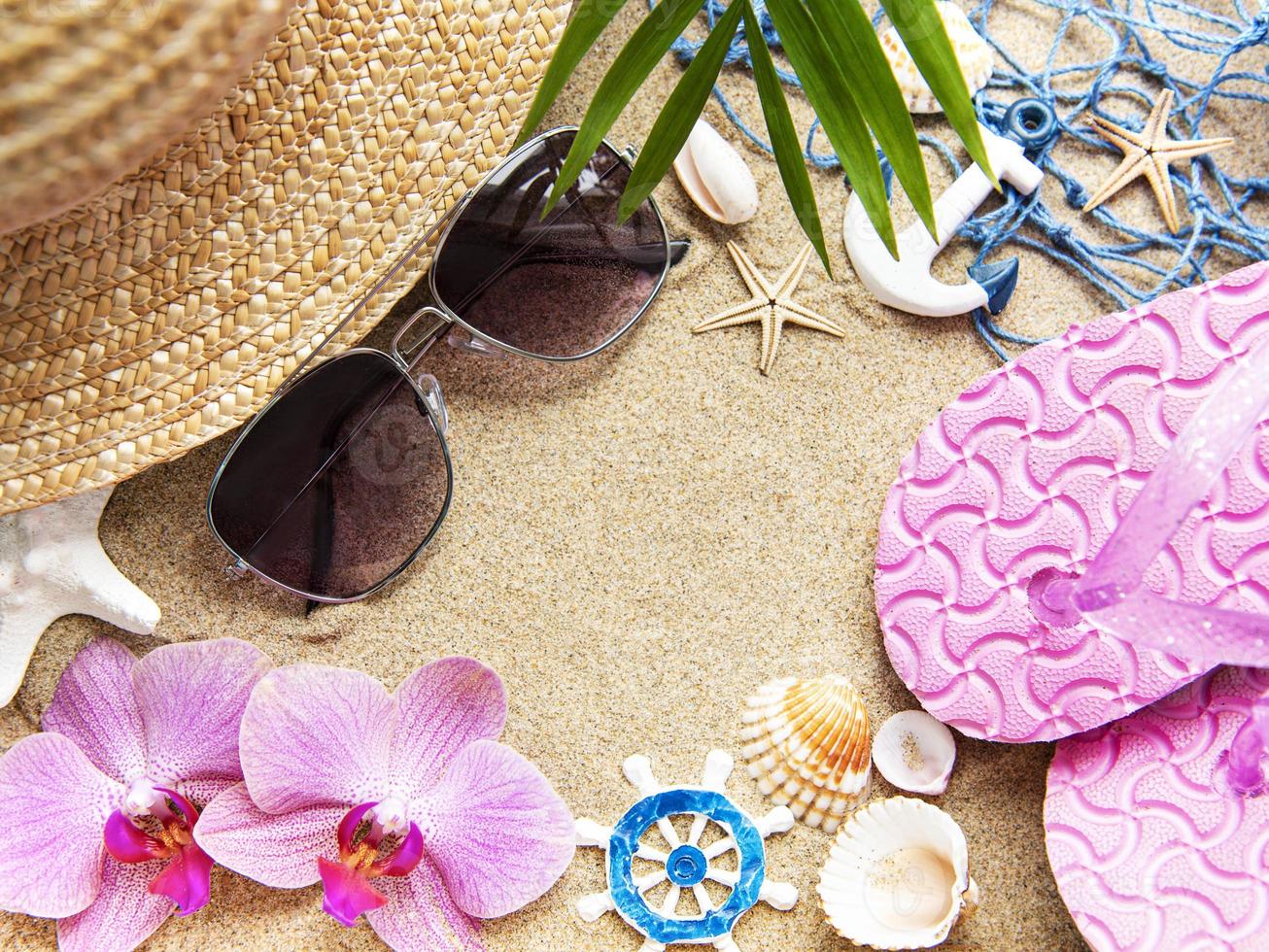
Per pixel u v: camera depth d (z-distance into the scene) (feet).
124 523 1.63
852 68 1.38
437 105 1.49
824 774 1.62
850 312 1.66
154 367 1.48
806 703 1.61
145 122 1.26
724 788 1.63
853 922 1.59
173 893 1.55
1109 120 1.68
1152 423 1.55
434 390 1.63
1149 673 1.54
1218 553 1.53
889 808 1.60
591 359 1.66
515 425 1.65
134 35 1.23
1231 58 1.70
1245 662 1.44
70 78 1.23
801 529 1.65
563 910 1.62
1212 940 1.52
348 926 1.52
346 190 1.48
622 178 1.64
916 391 1.66
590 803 1.63
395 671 1.64
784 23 1.39
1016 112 1.66
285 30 1.42
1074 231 1.68
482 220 1.60
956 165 1.68
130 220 1.44
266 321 1.50
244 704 1.61
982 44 1.66
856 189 1.40
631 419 1.65
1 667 1.60
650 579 1.65
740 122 1.67
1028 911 1.61
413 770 1.62
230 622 1.64
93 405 1.48
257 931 1.61
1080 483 1.56
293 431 1.59
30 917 1.60
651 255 1.64
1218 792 1.53
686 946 1.61
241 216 1.47
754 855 1.61
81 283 1.45
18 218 1.28
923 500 1.59
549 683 1.64
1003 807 1.62
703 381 1.65
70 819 1.59
